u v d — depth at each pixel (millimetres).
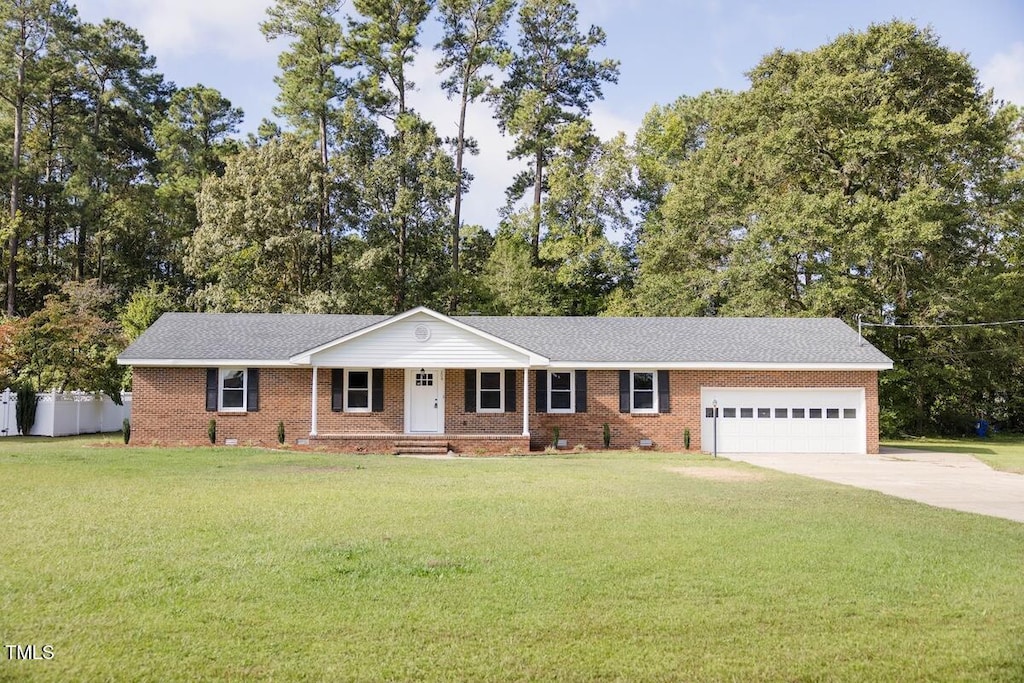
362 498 14984
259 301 44719
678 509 14164
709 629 7582
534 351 30422
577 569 9648
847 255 38219
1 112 53906
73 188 53719
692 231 45438
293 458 23391
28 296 52969
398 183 48688
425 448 27891
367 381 30047
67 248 54875
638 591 8742
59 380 35500
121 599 8172
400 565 9688
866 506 14977
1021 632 7586
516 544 10977
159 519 12320
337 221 49406
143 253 58656
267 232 44812
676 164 57625
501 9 53688
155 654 6781
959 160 41594
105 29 59125
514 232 55562
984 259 43781
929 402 44594
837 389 30406
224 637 7188
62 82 55000
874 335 40719
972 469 23828
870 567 9898
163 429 29344
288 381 29750
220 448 26641
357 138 51438
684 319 33906
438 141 51281
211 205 44969
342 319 33125
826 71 42844
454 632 7414
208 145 61750
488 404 30297
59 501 13891
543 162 56562
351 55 52312
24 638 7074
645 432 30172
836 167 42656
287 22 51188
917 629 7652
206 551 10195
